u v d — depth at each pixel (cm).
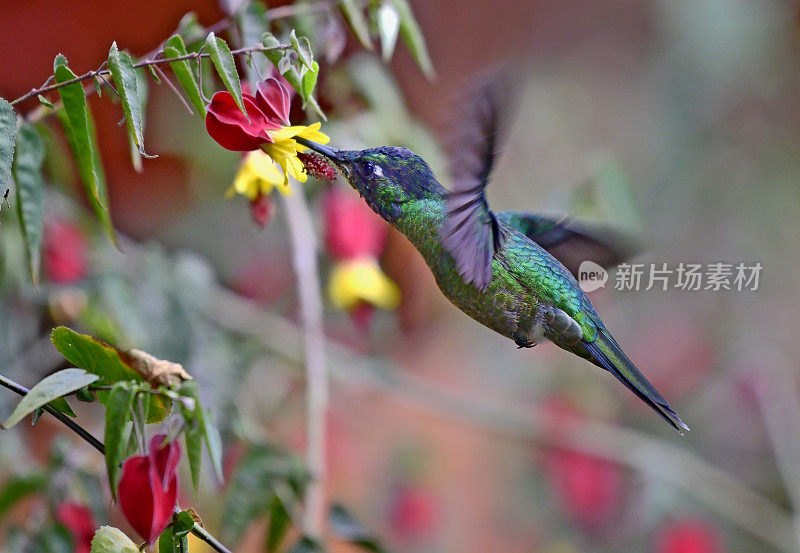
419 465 338
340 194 242
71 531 231
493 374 347
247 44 227
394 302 242
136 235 297
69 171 235
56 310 242
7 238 240
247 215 279
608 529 311
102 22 343
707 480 268
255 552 240
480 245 224
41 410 220
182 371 220
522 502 338
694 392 322
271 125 222
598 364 228
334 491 333
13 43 340
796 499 283
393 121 238
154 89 245
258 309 253
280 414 263
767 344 330
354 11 227
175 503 220
